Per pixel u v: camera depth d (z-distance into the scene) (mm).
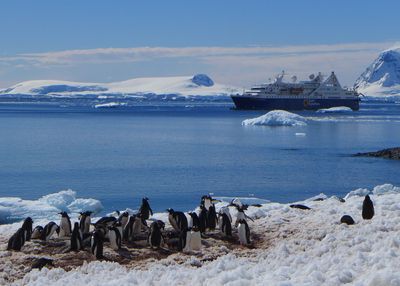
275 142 108438
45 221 27578
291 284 14422
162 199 49312
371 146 100688
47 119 193125
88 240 21250
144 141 110688
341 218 23547
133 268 19188
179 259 19953
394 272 14031
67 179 61000
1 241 22359
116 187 55781
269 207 27484
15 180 60281
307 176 63594
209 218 22812
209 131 137750
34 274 18344
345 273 15180
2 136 120688
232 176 63719
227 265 18312
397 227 21719
